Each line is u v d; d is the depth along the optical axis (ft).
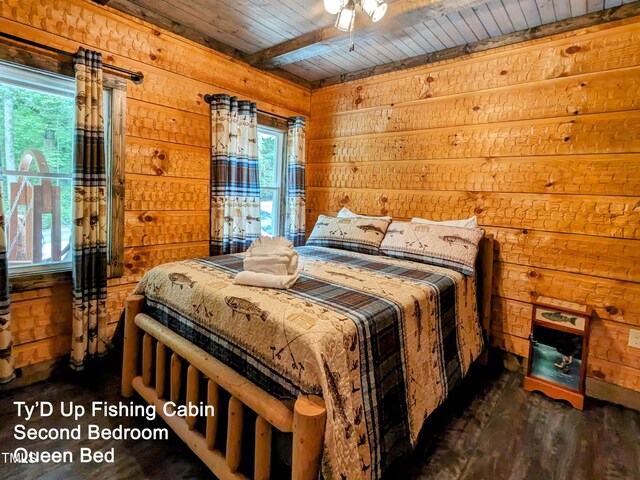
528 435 6.10
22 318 6.88
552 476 5.19
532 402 7.13
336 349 4.11
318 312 4.61
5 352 6.31
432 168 9.69
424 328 5.80
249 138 10.12
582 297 7.57
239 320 4.84
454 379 6.50
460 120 9.16
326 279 6.27
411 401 5.21
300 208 11.92
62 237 7.55
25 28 6.46
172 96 8.71
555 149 7.82
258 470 4.31
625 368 7.13
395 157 10.43
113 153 7.68
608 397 7.29
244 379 4.64
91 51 6.96
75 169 6.90
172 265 6.76
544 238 8.02
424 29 8.23
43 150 7.21
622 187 7.09
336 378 4.01
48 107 7.22
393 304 5.25
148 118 8.30
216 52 9.54
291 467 4.20
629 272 7.06
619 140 7.09
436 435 6.01
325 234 10.08
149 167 8.41
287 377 4.17
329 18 8.27
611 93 7.16
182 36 8.78
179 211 9.07
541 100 7.97
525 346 8.38
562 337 7.47
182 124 8.97
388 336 4.92
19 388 6.86
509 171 8.45
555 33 7.73
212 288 5.44
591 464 5.46
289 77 11.61
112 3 7.48
